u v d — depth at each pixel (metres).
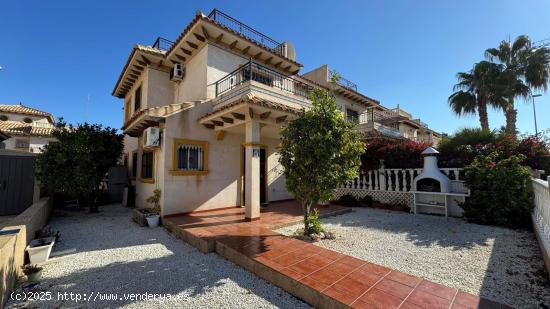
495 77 14.80
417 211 9.03
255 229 6.22
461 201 8.04
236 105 6.86
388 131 17.92
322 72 18.30
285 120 8.04
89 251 5.32
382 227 6.93
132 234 6.66
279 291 3.57
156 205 7.88
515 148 8.14
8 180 8.58
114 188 12.80
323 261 4.12
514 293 3.26
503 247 4.98
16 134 20.64
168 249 5.46
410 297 2.98
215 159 8.95
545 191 4.29
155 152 8.65
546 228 4.29
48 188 8.65
